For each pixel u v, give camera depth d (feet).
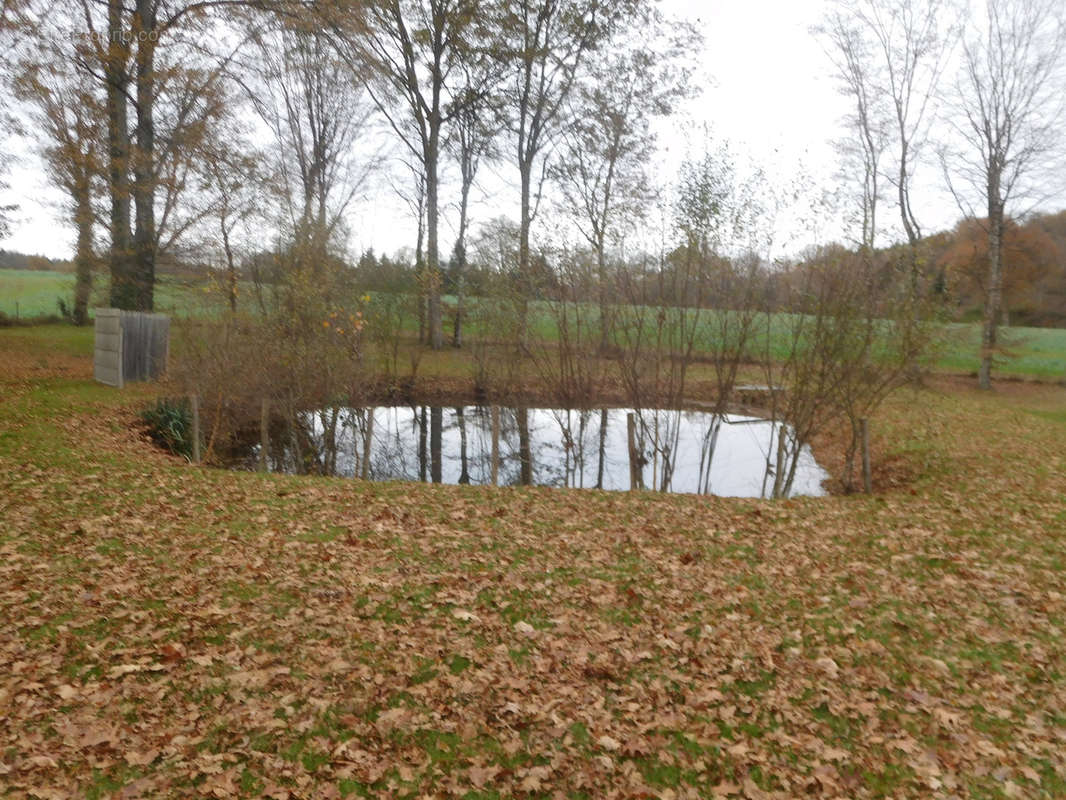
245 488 35.47
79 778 13.09
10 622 18.67
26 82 71.72
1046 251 152.97
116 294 83.61
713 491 51.37
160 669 16.99
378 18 93.91
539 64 107.86
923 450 55.21
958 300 46.75
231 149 82.43
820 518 34.45
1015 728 16.28
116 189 77.41
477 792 13.69
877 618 22.16
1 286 153.89
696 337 49.57
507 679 17.60
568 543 28.81
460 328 110.93
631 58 104.42
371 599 21.77
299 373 53.31
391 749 14.80
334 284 63.00
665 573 25.62
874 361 46.09
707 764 14.80
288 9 77.87
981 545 29.78
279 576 23.11
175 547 25.29
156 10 79.71
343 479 40.91
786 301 46.83
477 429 71.05
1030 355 125.49
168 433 52.85
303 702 16.19
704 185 46.19
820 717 16.72
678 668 18.70
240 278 67.72
